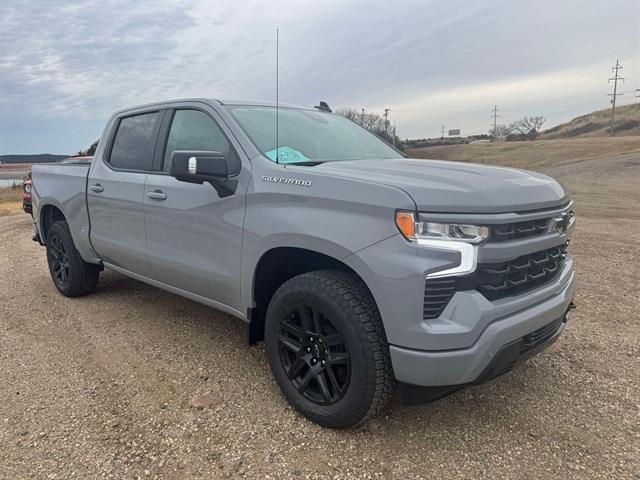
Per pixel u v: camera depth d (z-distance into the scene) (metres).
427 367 2.39
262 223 2.96
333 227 2.62
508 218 2.44
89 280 5.17
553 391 3.27
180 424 2.89
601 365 3.63
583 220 11.41
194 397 3.18
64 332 4.30
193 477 2.45
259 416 2.97
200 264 3.46
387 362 2.57
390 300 2.42
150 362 3.69
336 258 2.61
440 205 2.37
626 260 6.75
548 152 61.81
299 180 2.85
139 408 3.06
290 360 3.03
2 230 11.00
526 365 3.64
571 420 2.94
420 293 2.35
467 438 2.77
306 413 2.89
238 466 2.53
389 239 2.43
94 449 2.66
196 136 3.64
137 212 3.96
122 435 2.78
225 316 4.65
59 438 2.76
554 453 2.64
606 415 2.99
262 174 3.04
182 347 3.96
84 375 3.50
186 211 3.49
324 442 2.72
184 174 3.00
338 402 2.72
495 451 2.66
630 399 3.16
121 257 4.30
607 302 4.98
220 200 3.24
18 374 3.52
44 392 3.26
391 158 3.78
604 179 27.75
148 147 4.04
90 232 4.63
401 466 2.54
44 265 6.99
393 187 2.48
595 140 70.94
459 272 2.36
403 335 2.41
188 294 3.77
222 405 3.09
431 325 2.37
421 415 2.98
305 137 3.61
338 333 2.66
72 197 4.80
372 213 2.51
